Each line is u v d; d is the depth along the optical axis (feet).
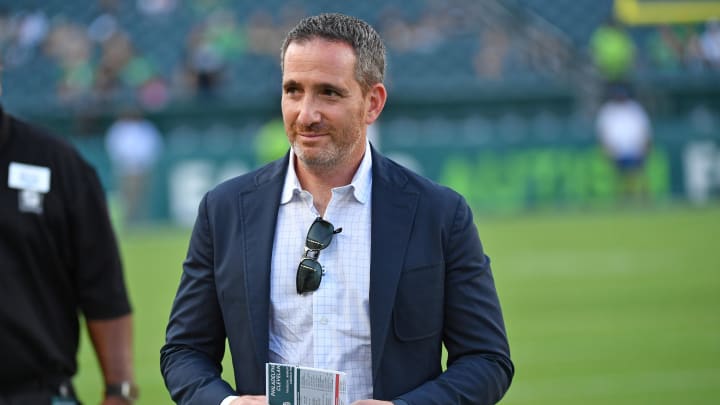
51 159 27.09
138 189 159.02
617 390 67.82
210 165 160.66
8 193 26.32
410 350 24.18
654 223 146.41
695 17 197.98
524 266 118.21
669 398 65.46
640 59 195.42
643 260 118.83
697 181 167.94
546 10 200.75
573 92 181.16
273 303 24.38
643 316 91.04
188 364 25.09
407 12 204.33
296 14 205.05
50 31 201.26
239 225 24.84
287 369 22.94
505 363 24.82
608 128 164.66
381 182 24.81
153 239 144.25
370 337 23.98
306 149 23.79
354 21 24.22
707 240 130.72
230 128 177.37
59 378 27.04
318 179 24.79
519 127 170.91
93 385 71.15
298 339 24.21
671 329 85.71
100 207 27.94
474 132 167.63
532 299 100.12
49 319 26.89
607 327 87.25
